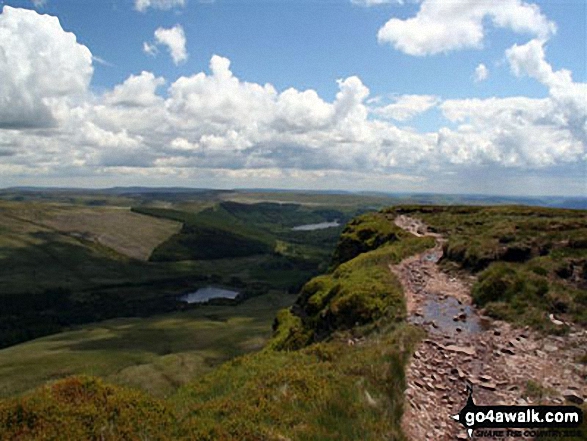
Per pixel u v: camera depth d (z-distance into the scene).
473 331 17.83
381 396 11.55
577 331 15.98
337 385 12.02
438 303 22.50
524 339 16.30
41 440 7.84
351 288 24.77
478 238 33.84
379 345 16.09
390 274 27.92
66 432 8.20
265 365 16.25
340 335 20.81
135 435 8.74
